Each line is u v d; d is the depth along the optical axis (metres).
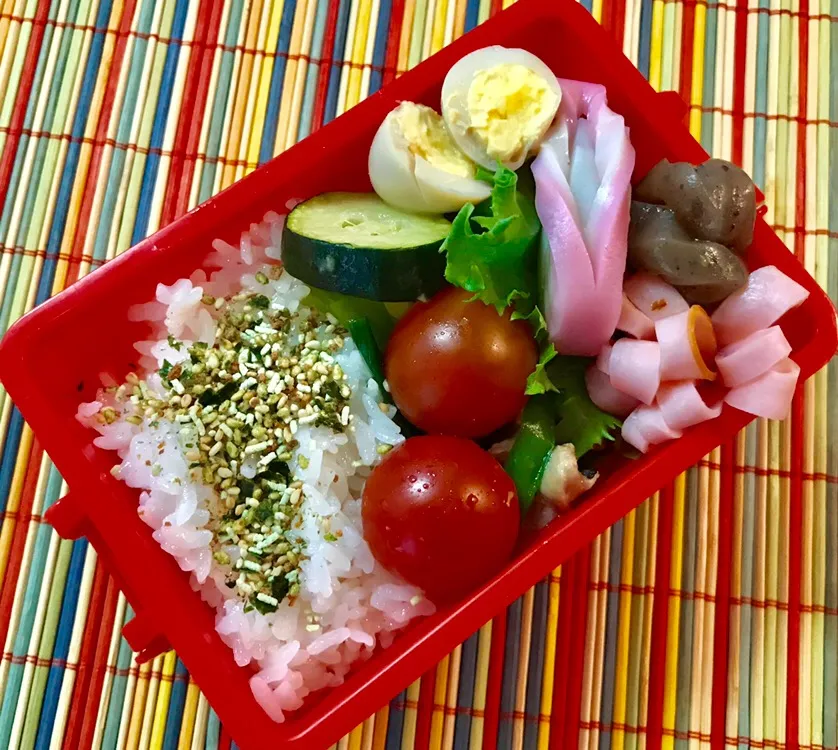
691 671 0.24
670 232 0.20
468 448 0.20
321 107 0.27
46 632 0.24
